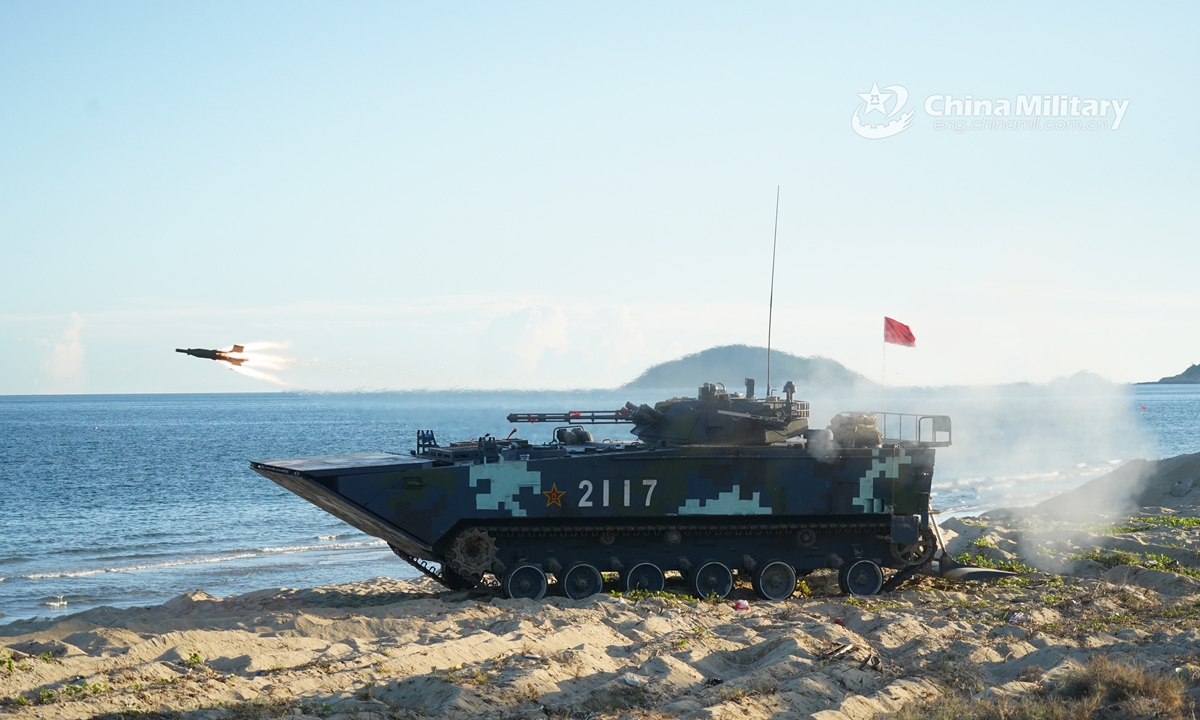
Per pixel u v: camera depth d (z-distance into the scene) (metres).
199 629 18.59
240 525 44.28
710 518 23.39
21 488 58.03
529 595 22.64
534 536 22.89
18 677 14.23
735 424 24.05
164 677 14.65
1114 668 14.99
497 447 23.31
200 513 48.06
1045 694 14.89
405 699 14.30
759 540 23.89
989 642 18.52
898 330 26.44
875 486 23.59
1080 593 23.53
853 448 23.56
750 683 15.24
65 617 21.06
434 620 19.45
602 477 22.59
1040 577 26.02
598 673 16.02
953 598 23.41
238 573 32.94
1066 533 33.22
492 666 15.76
